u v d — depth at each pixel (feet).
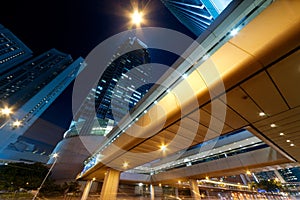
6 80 224.94
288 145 39.58
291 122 27.81
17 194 90.48
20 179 97.50
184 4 62.95
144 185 139.54
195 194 93.35
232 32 18.16
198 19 54.49
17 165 107.14
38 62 306.14
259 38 15.99
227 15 18.79
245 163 70.79
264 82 18.95
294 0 13.88
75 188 115.14
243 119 27.22
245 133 75.51
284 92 20.54
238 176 251.19
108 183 64.44
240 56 17.52
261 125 29.32
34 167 111.55
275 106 23.56
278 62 16.34
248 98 21.79
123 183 127.24
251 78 18.37
